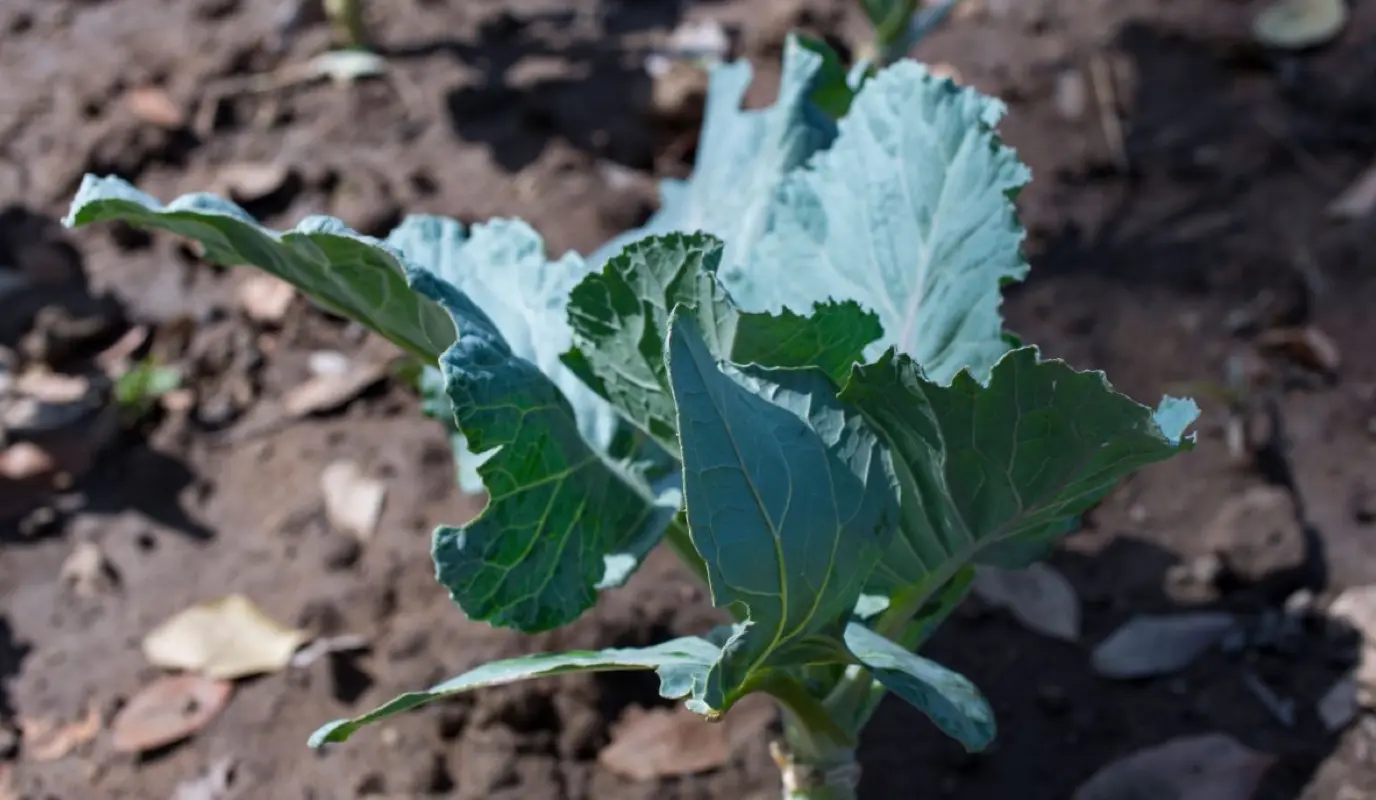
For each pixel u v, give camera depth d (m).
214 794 2.16
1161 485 2.56
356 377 2.85
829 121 1.95
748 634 1.31
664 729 2.19
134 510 2.66
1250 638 2.29
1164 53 3.49
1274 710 2.19
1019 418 1.38
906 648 1.71
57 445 2.73
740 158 1.99
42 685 2.35
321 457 2.72
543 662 1.40
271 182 3.23
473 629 2.35
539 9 3.82
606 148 3.31
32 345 2.90
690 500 1.22
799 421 1.35
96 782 2.20
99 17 3.85
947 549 1.55
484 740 2.19
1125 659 2.28
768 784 2.11
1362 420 2.63
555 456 1.50
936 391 1.37
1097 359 2.79
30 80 3.62
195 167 3.35
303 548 2.55
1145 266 2.97
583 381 1.53
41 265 3.08
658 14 3.78
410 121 3.42
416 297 1.57
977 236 1.64
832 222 1.74
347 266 1.54
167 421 2.82
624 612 2.35
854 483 1.38
